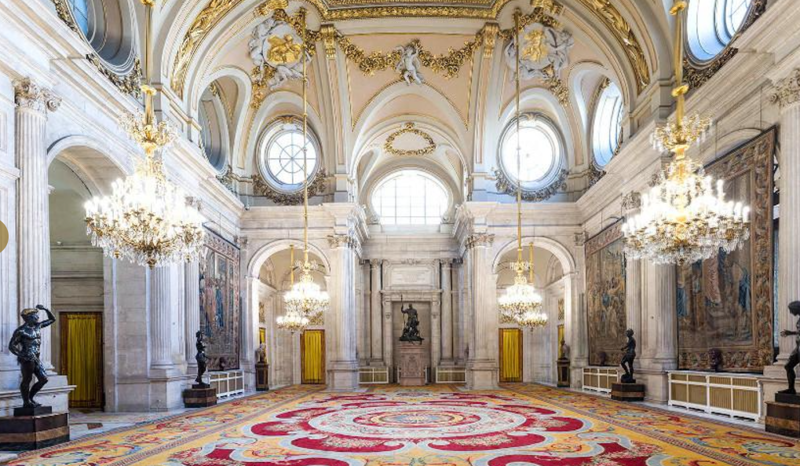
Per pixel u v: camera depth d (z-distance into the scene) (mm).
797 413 8805
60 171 13227
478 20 17859
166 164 14500
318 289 17562
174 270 14844
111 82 12445
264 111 21500
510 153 22469
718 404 12031
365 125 21609
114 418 12492
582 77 20016
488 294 21344
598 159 20812
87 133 11727
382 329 27797
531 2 16844
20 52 9445
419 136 24906
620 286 17625
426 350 27859
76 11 12648
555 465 7164
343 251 21656
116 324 13961
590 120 21172
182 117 15680
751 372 11055
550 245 21750
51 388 9734
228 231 20531
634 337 16172
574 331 21344
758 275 10883
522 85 20531
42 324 8977
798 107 9586
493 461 7438
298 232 21938
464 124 21500
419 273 28047
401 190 28703
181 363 15062
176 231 9062
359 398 17406
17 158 9594
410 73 19906
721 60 12172
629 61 16016
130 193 8812
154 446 8797
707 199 9117
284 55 18891
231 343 20078
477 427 10438
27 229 9570
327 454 8070
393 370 27562
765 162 10719
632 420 11148
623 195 16641
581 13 16469
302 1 17125
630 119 16062
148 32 9438
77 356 15078
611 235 18422
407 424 10961
